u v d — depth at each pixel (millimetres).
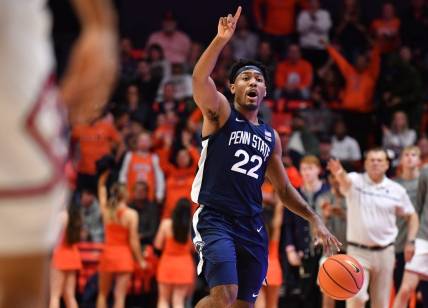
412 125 18312
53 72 2752
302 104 18562
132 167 15211
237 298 7465
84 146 15438
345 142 17109
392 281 11422
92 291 13578
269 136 7531
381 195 10789
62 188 2713
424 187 11047
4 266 2609
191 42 20203
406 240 12148
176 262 12609
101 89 2727
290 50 19172
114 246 12742
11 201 2586
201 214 7375
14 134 2596
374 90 18797
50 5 20016
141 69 18672
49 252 2746
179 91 18516
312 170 12602
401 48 19719
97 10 2650
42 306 2680
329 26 20266
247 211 7348
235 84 7609
